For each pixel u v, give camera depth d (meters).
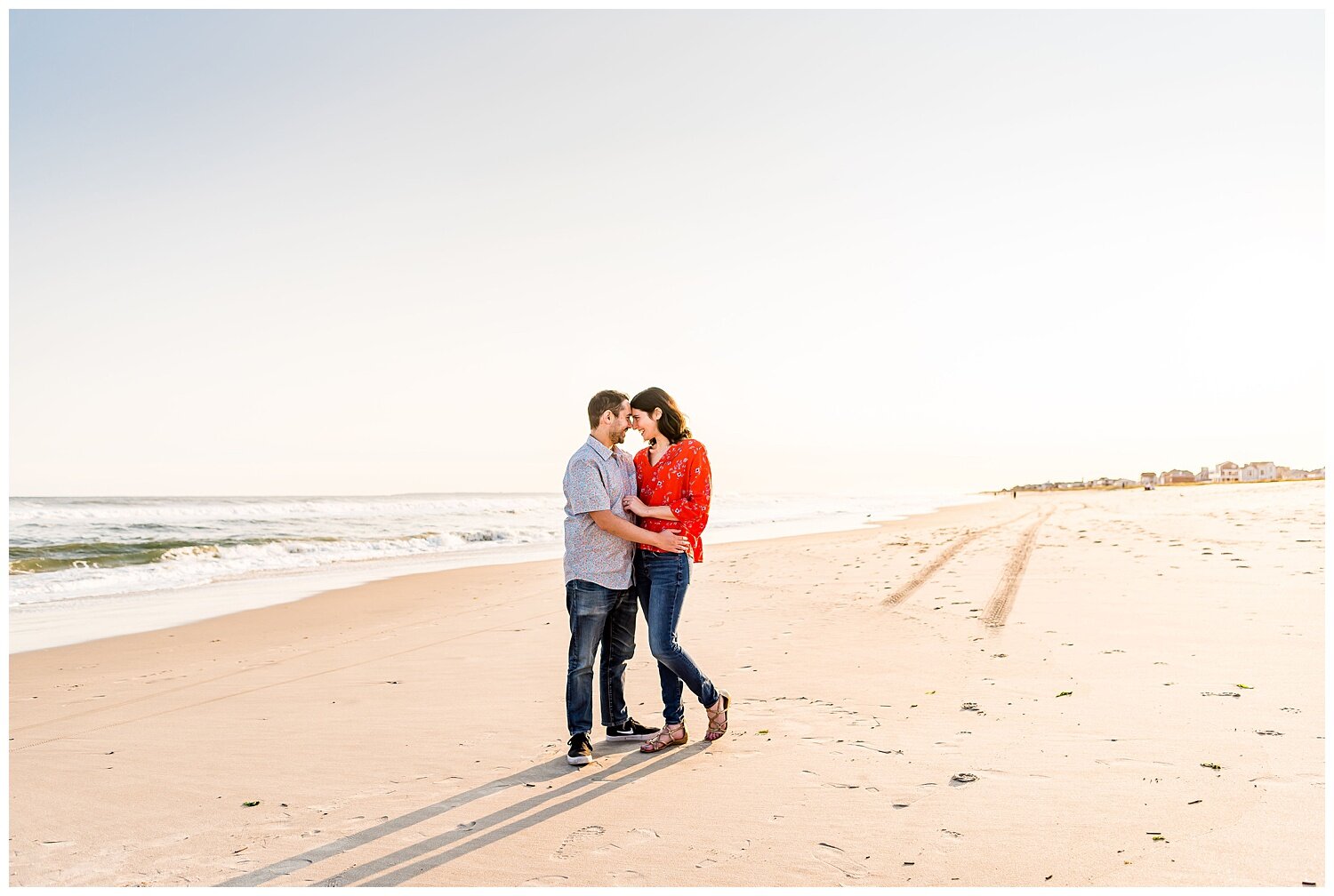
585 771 3.76
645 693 5.23
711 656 6.11
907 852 2.75
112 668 6.57
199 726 4.74
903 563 11.63
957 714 4.30
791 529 23.44
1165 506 26.67
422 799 3.46
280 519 30.33
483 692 5.36
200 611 9.64
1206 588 7.76
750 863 2.73
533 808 3.31
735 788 3.43
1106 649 5.58
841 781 3.43
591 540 4.02
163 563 15.13
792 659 5.90
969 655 5.70
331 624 8.51
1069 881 2.50
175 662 6.77
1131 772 3.33
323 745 4.29
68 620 9.12
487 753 4.08
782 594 9.16
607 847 2.91
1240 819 2.86
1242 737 3.68
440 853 2.91
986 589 8.61
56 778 3.87
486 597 10.10
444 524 28.05
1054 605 7.39
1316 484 43.03
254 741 4.39
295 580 12.72
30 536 20.27
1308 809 2.91
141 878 2.79
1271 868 2.53
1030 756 3.59
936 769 3.50
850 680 5.20
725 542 18.03
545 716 4.76
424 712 4.88
